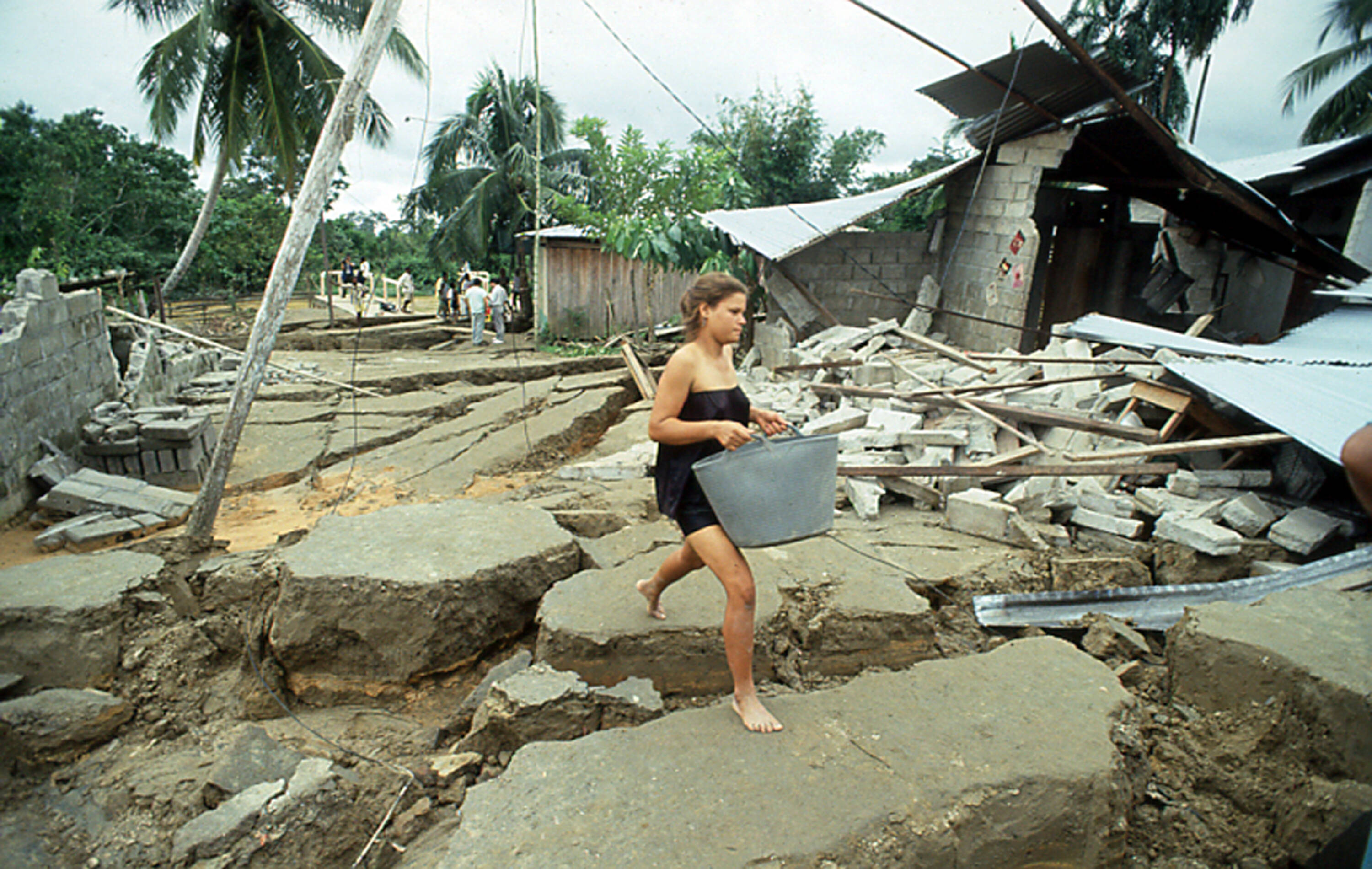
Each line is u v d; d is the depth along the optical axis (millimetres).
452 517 4871
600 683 3803
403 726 3939
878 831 2619
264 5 17734
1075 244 13914
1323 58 14266
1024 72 9672
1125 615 4512
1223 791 3307
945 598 4863
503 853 2518
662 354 17266
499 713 3494
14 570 4469
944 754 2959
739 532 2938
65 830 3297
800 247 12000
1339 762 3061
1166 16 15297
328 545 4410
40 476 7648
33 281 8109
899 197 12711
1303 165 11914
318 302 29297
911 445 6801
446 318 25391
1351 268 10586
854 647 4055
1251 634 3570
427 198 27719
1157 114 16266
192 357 13430
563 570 4555
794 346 12445
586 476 7664
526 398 11859
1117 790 2910
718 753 2979
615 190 17438
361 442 9977
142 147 27141
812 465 2906
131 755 3768
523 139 26547
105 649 4086
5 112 21312
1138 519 5820
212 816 3105
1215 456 6250
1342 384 6141
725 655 3805
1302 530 5105
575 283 20281
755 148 25781
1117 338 8320
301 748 3729
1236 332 13617
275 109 19219
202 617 4539
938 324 13781
